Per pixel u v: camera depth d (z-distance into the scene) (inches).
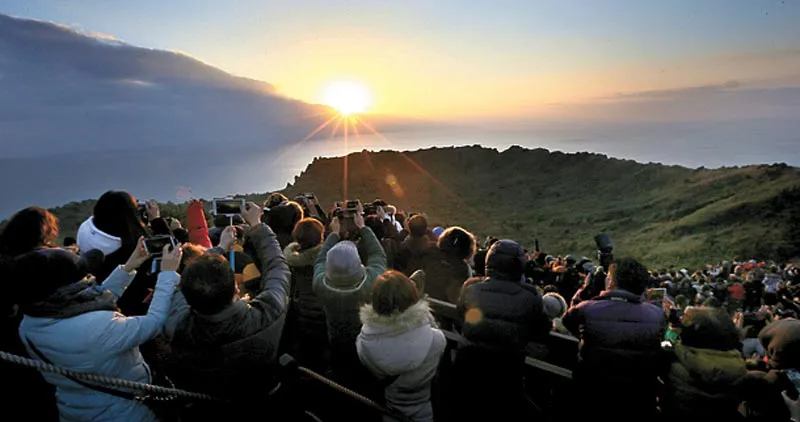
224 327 101.2
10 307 114.0
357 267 135.3
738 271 838.5
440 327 186.2
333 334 142.2
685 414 117.0
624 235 2012.8
